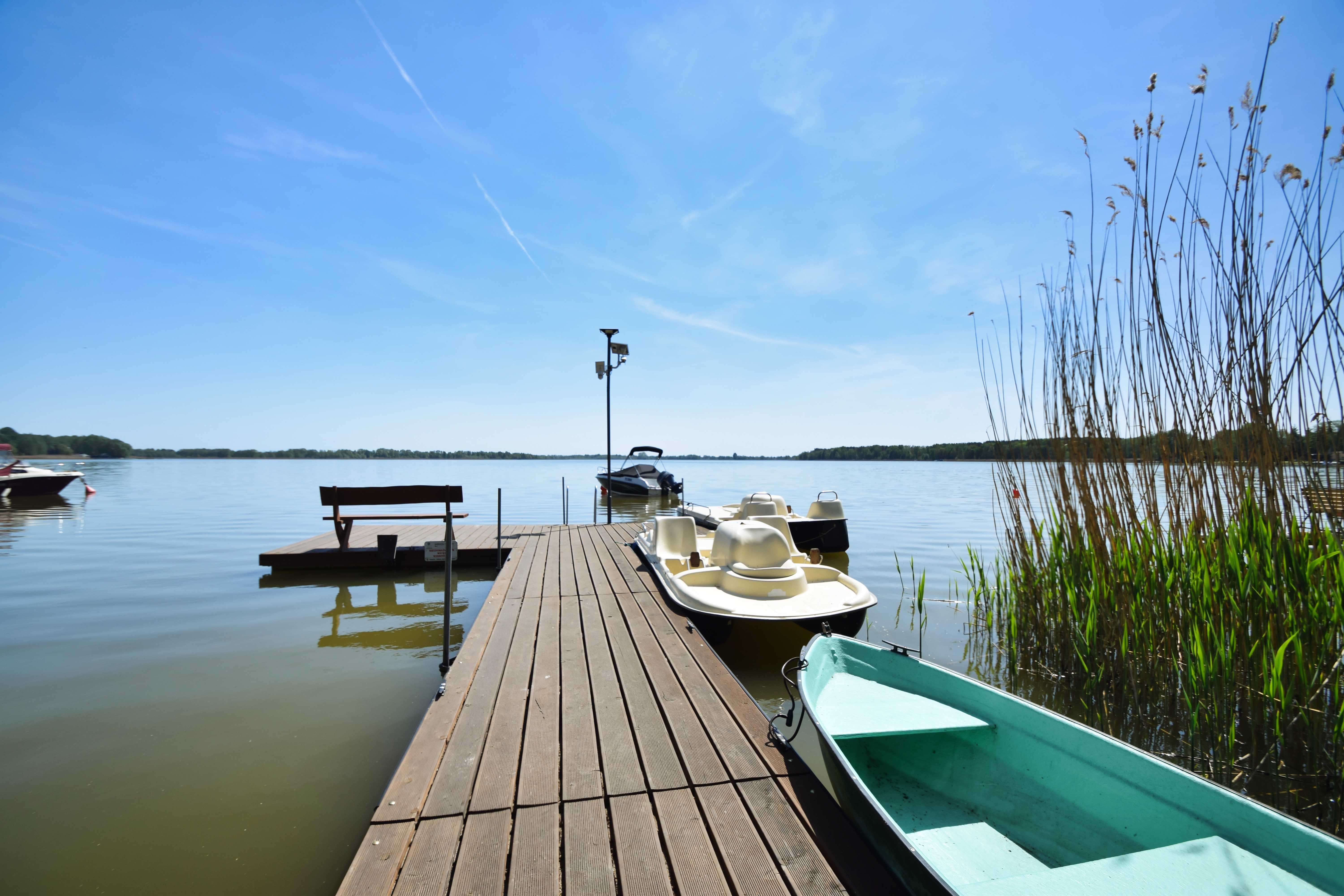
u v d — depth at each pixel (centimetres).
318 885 253
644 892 195
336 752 368
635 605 577
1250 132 354
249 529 1392
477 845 218
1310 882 187
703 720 322
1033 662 530
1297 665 335
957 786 287
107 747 371
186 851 274
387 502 877
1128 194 422
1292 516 351
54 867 262
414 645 579
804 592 552
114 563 971
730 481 3978
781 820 235
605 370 1430
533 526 1225
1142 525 433
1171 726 404
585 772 268
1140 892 192
